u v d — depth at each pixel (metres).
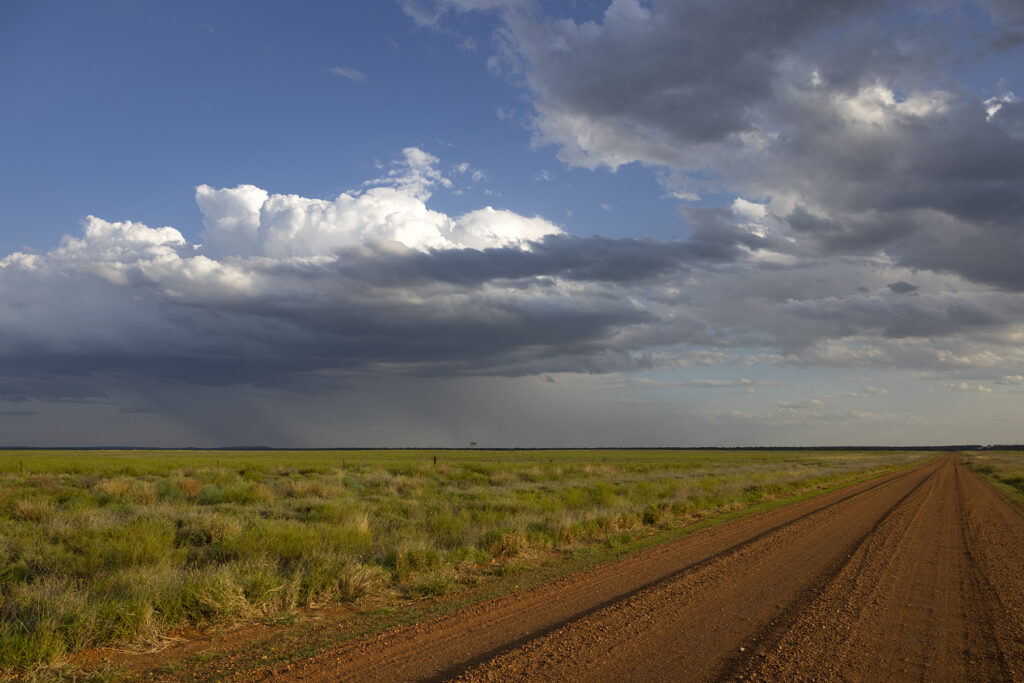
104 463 65.69
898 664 6.62
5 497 20.70
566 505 23.48
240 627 8.12
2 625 7.05
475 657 6.73
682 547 14.95
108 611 7.70
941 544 15.68
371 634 7.77
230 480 36.00
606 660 6.58
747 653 6.86
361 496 27.88
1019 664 6.67
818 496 32.47
